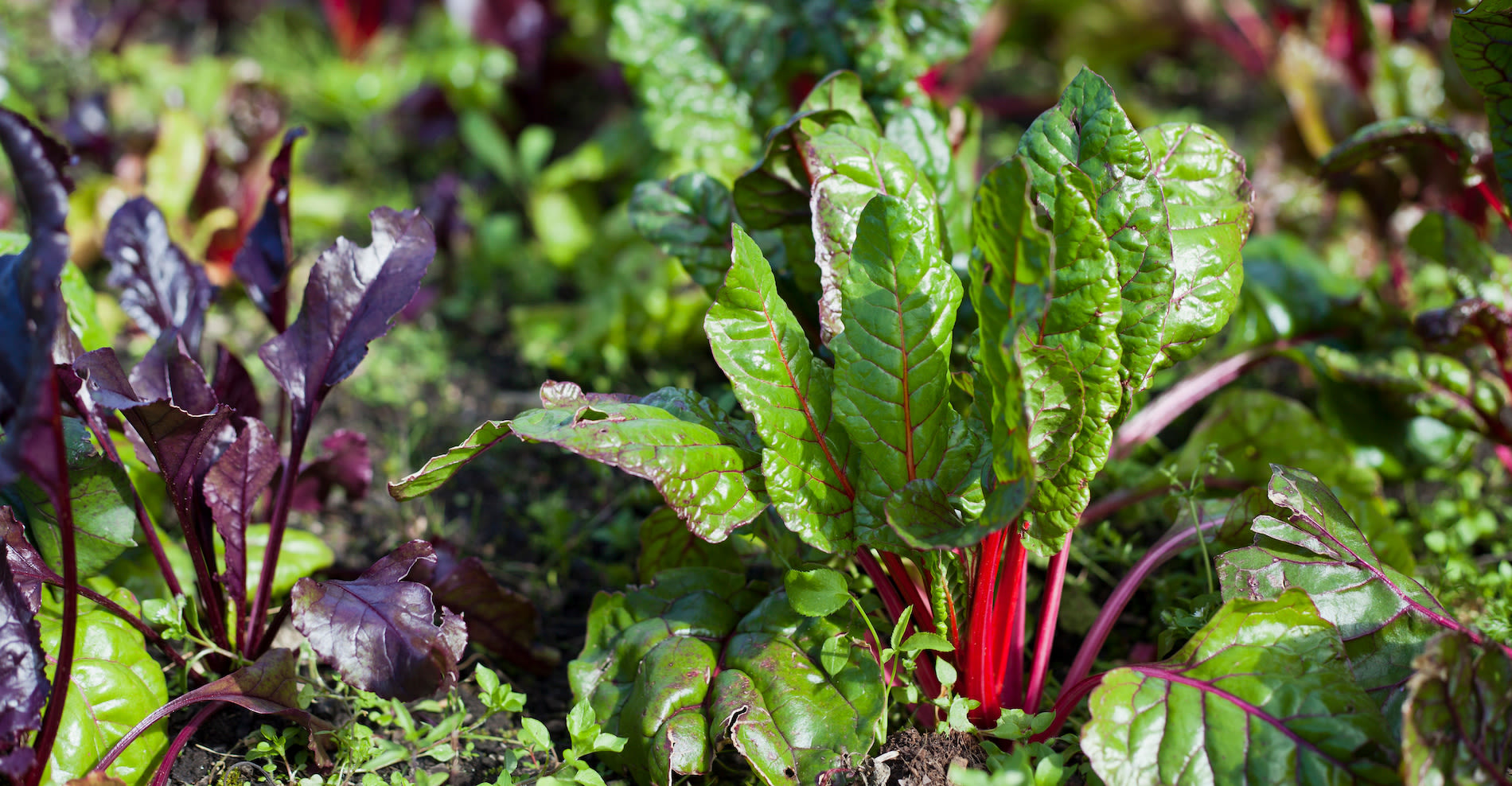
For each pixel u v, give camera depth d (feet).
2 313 5.79
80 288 6.67
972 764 6.18
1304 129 8.45
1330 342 7.31
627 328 7.94
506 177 9.49
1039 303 5.74
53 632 6.18
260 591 6.46
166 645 6.33
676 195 6.73
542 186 9.39
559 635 6.90
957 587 6.23
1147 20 11.12
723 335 6.03
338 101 10.95
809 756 6.13
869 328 6.04
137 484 6.73
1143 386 6.15
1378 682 6.08
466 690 6.63
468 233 9.12
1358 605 6.14
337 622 6.15
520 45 10.87
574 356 8.00
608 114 11.60
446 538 7.23
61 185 5.76
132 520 6.30
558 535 7.14
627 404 6.14
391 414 7.77
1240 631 6.05
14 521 6.13
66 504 5.82
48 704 6.00
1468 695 5.84
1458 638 5.78
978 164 10.23
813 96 6.46
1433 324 6.95
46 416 5.71
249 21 13.26
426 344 8.39
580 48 11.02
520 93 11.00
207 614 6.44
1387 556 6.77
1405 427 7.25
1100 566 7.06
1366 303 7.31
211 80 10.52
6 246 6.56
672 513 6.63
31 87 10.64
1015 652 6.34
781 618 6.33
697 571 6.50
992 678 6.24
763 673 6.23
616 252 8.96
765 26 7.18
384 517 7.27
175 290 6.67
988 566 6.10
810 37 7.12
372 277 6.41
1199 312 6.23
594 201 9.62
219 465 6.28
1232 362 7.31
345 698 6.47
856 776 6.17
